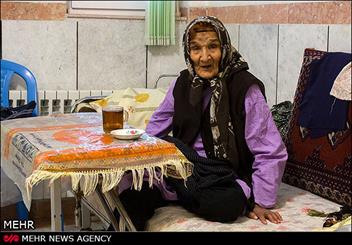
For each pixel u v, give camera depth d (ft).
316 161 6.86
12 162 6.31
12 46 10.68
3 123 7.03
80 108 9.59
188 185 6.13
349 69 6.64
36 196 8.97
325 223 5.68
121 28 11.20
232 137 6.61
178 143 6.61
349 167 6.34
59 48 10.92
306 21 8.46
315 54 7.30
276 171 6.36
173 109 7.19
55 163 5.16
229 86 6.68
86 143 5.68
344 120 6.49
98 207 7.26
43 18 10.78
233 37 10.74
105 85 11.28
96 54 11.14
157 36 11.25
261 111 6.51
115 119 6.13
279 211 6.27
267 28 9.48
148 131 7.25
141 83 11.50
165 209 6.43
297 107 7.34
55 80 10.98
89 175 5.28
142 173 5.50
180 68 11.62
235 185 6.19
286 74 8.94
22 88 10.66
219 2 11.34
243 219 6.10
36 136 6.07
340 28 7.68
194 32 6.73
